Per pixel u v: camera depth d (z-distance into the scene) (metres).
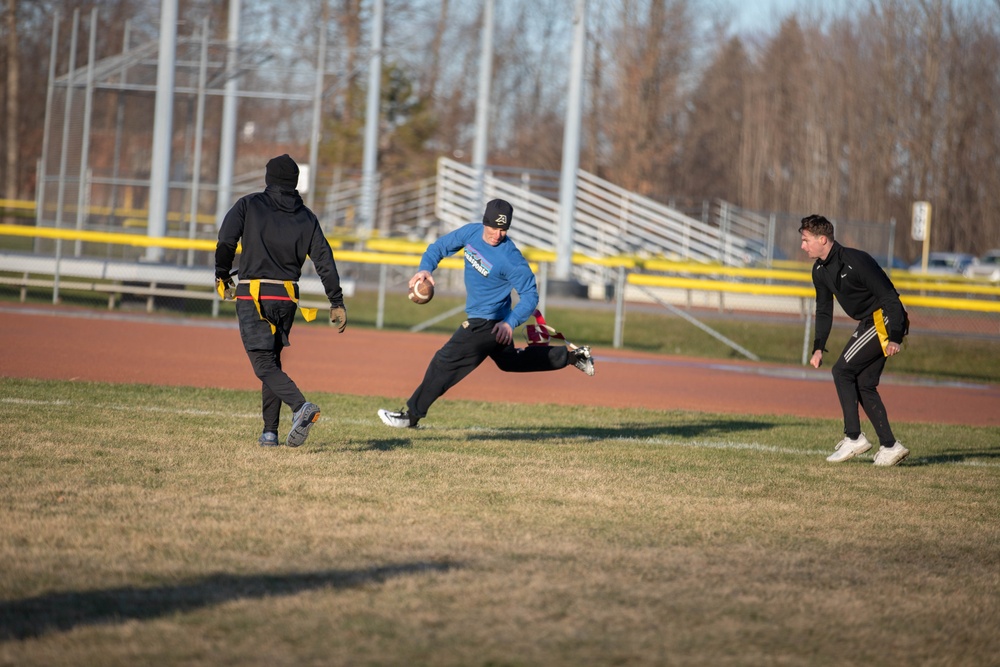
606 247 77.25
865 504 16.70
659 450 20.72
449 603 10.87
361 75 100.31
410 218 86.94
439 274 68.06
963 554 13.94
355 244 66.38
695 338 48.84
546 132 147.75
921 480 19.19
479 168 73.88
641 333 49.47
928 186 132.25
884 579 12.59
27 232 45.94
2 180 120.25
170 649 9.38
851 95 135.88
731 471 18.88
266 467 16.73
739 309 66.88
